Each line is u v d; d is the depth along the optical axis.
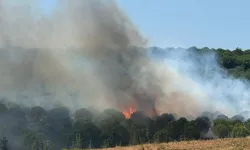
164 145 43.28
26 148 58.88
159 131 60.59
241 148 37.81
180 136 58.41
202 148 39.62
